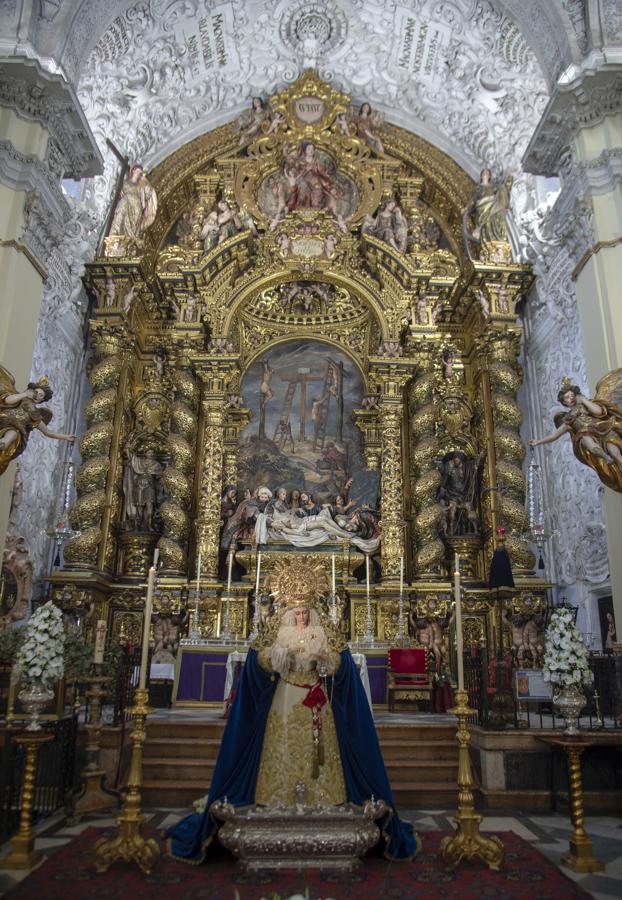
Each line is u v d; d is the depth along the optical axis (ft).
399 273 45.96
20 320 29.17
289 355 47.73
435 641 39.32
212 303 45.70
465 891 14.74
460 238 49.39
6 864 15.89
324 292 47.93
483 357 45.21
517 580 37.99
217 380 44.42
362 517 42.98
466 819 16.57
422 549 41.09
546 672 18.81
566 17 32.76
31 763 16.88
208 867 16.05
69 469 41.39
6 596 33.58
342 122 49.26
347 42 48.14
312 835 15.56
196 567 41.45
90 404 41.50
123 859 15.88
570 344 40.11
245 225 46.78
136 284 44.37
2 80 29.89
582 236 31.63
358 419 45.70
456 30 44.06
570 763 17.31
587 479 37.86
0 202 29.14
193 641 34.65
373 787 16.87
